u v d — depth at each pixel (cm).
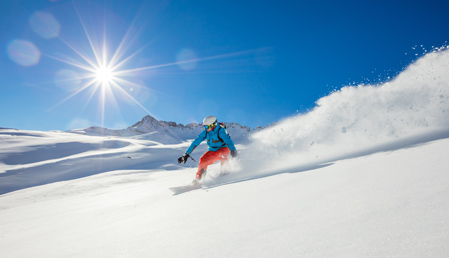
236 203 156
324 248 70
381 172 139
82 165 1955
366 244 66
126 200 367
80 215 300
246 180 275
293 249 75
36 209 509
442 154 141
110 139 3928
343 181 144
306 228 89
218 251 86
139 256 95
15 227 277
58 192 968
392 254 58
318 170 206
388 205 89
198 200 199
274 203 135
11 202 852
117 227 160
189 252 90
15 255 137
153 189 458
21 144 3127
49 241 159
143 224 152
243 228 105
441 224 65
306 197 131
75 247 127
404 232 66
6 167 2091
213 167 561
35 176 1709
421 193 91
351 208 97
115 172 1565
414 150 182
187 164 2138
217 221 124
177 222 138
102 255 105
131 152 2420
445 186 91
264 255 75
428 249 55
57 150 3047
